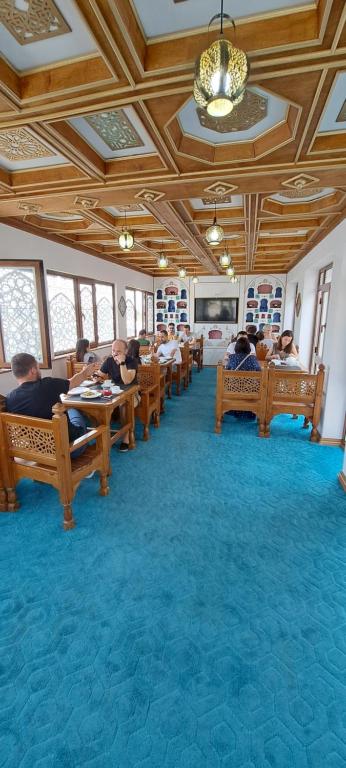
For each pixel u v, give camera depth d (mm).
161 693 1398
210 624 1708
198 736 1260
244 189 2955
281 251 6203
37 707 1353
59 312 5363
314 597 1872
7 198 3168
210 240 3715
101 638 1633
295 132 2055
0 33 1443
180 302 10156
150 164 2564
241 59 1150
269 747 1229
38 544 2275
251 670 1488
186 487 3027
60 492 2387
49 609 1788
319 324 5859
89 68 1592
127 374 3682
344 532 2426
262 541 2320
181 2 1319
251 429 4559
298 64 1505
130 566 2090
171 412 5355
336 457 3664
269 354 6336
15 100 1751
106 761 1191
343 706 1355
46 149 2412
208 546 2270
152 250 6379
